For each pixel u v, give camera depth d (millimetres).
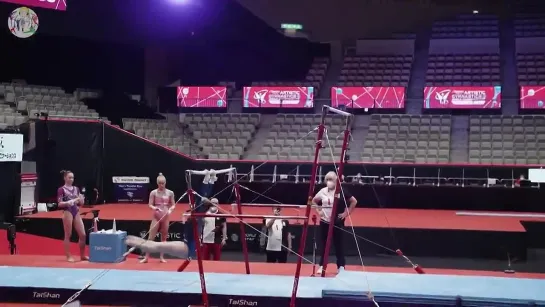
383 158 19734
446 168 18547
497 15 28062
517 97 23203
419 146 20375
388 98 22297
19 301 7324
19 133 16531
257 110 23812
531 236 15250
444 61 25516
